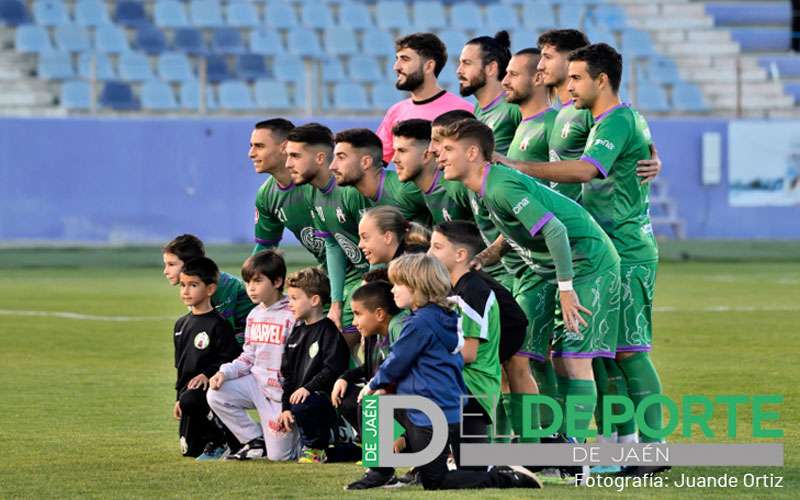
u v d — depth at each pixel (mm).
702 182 71000
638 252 19703
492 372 18016
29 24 79688
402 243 19578
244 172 66500
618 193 19656
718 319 40406
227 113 77125
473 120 18562
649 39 87500
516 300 19453
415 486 17641
